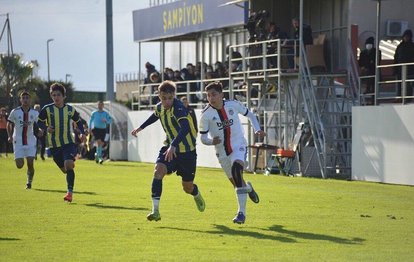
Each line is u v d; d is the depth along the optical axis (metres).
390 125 39.28
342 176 44.81
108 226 22.67
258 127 23.97
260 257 17.86
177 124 23.52
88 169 51.31
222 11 57.25
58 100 30.34
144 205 28.17
